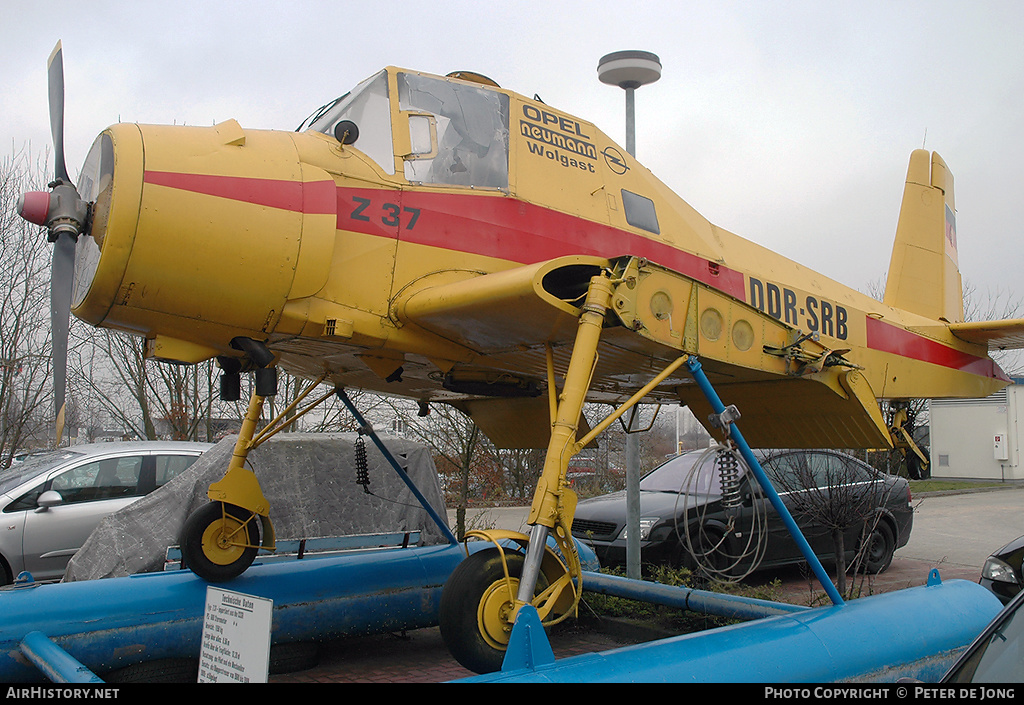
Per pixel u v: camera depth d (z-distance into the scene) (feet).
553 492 10.11
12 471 25.50
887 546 26.32
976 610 13.39
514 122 15.01
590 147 16.02
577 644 18.57
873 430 14.83
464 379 15.26
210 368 44.32
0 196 38.17
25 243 38.47
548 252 14.57
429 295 12.51
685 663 9.78
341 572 16.76
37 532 22.74
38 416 41.34
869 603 12.63
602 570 22.67
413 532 20.76
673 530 23.48
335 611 16.08
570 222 14.96
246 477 15.83
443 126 14.20
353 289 12.75
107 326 12.51
